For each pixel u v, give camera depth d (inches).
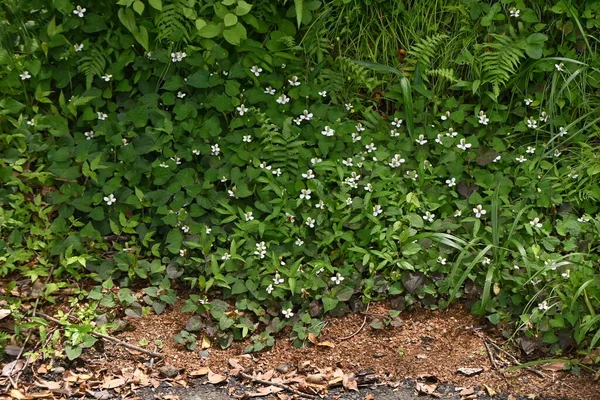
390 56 154.4
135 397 129.3
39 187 144.6
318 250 142.1
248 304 136.9
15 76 146.8
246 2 150.6
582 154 147.9
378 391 130.9
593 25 151.7
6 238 140.6
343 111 151.0
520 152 148.6
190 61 148.8
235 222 141.5
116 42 150.1
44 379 130.3
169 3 149.4
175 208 141.9
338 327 137.3
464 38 153.1
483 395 130.3
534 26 152.8
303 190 143.2
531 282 137.2
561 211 144.9
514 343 135.1
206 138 146.6
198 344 135.3
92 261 140.0
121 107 149.9
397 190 144.8
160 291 138.3
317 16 152.7
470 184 146.4
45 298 136.8
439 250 140.3
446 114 150.0
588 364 132.3
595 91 152.6
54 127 145.6
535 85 152.3
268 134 146.6
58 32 148.9
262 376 132.3
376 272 140.8
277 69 151.7
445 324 137.6
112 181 142.6
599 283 135.0
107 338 134.1
